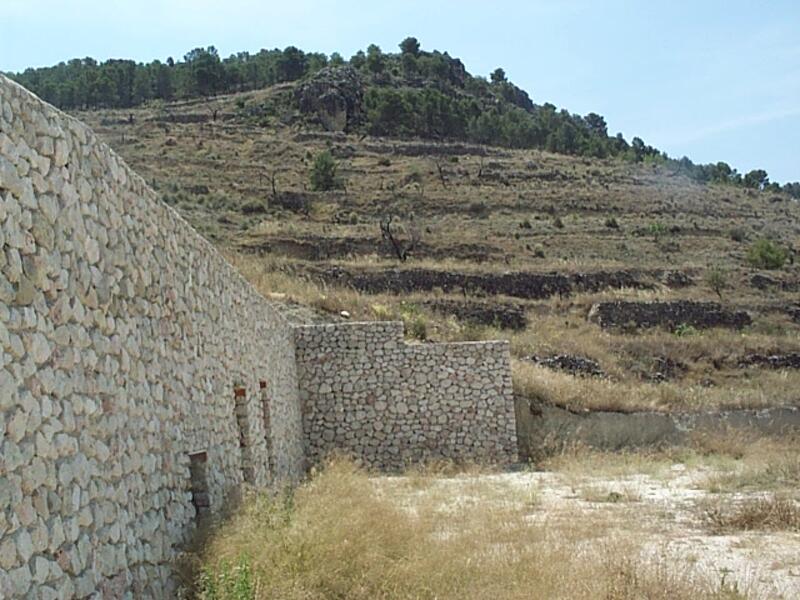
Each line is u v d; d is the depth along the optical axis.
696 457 20.84
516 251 53.84
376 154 81.06
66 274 6.09
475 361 22.88
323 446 22.30
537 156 86.19
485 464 21.97
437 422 22.56
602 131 154.25
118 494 6.65
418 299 38.59
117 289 7.29
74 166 6.47
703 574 8.84
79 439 5.97
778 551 10.22
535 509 13.74
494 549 9.84
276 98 96.50
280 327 19.20
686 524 12.20
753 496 14.16
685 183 81.31
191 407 9.59
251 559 7.50
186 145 75.88
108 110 88.88
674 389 28.69
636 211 67.44
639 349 36.12
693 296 47.00
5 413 4.84
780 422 26.77
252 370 14.35
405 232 54.41
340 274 41.50
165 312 8.85
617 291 46.56
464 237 55.19
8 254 5.14
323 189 67.12
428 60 122.31
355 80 98.81
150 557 7.22
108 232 7.17
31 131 5.70
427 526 10.72
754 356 37.28
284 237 49.91
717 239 60.88
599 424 24.50
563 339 35.53
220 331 11.70
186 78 105.06
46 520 5.21
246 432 12.90
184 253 9.91
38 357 5.43
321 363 22.61
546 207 66.38
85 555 5.76
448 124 94.25
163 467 8.12
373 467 22.25
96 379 6.50
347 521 8.98
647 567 8.73
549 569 8.69
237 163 72.06
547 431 24.00
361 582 7.75
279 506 9.71
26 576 4.84
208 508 9.45
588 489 15.59
